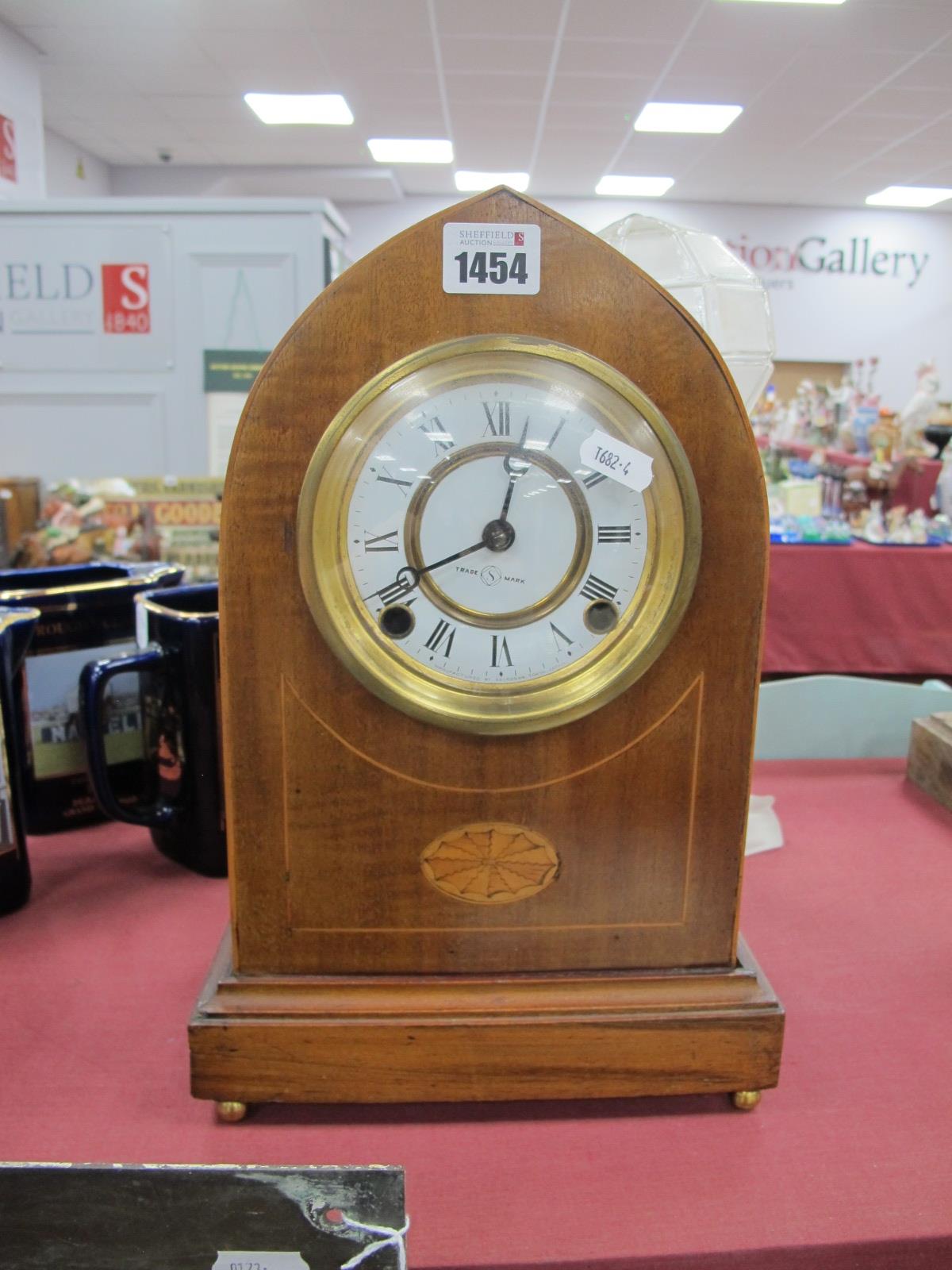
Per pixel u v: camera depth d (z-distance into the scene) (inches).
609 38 169.0
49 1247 21.6
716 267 38.7
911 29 160.7
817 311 324.8
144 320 85.6
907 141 231.5
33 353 86.5
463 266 24.4
